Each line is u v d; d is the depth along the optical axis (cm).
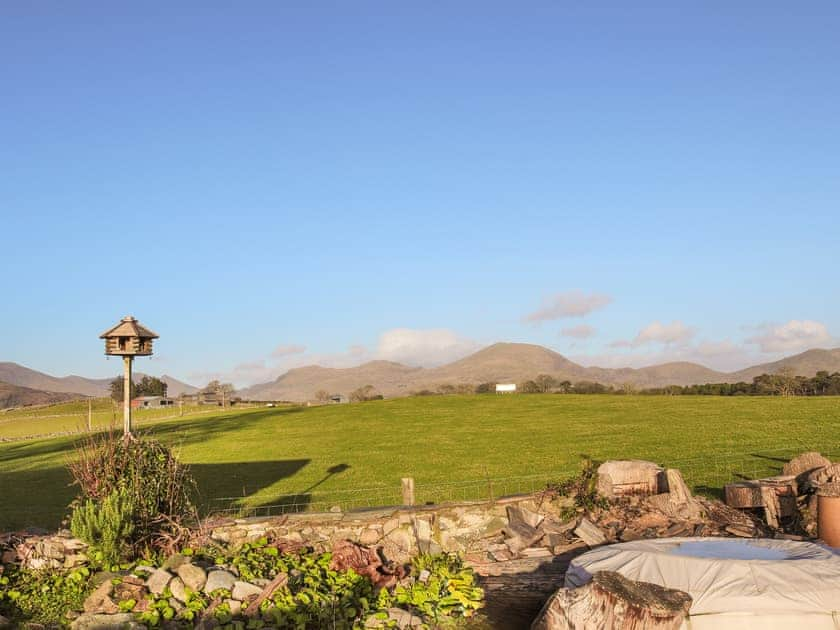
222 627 1302
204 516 2195
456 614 1430
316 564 1627
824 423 4038
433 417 5334
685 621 1172
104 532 1526
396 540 1814
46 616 1383
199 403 11525
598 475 1964
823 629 1145
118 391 12081
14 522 2217
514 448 3597
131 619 1301
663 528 1842
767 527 1912
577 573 1380
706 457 3086
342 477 2992
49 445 5028
